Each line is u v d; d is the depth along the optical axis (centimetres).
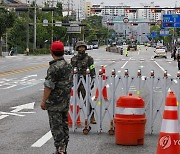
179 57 3522
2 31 7825
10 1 12962
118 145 945
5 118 1298
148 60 6097
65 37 12006
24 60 5909
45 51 9600
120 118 938
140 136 942
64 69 779
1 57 7112
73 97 1075
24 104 1620
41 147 920
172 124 727
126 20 11181
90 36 15988
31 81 2728
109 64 4750
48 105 781
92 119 1195
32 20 10031
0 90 2159
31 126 1169
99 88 1071
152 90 1056
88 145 942
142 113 945
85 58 1180
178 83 1023
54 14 11619
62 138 789
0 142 968
